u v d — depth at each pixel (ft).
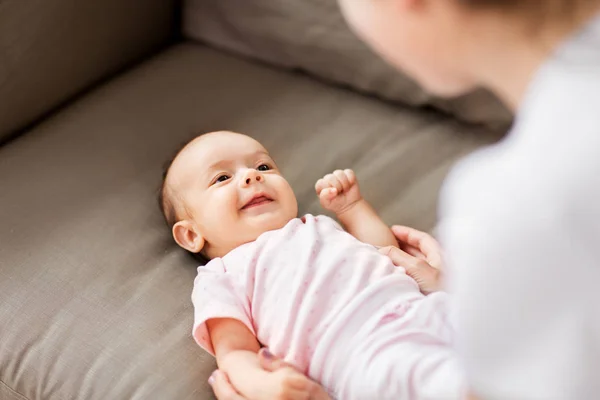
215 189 3.50
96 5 4.28
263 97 4.45
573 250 1.81
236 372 2.86
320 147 4.14
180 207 3.60
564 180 1.82
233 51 4.76
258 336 3.08
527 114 1.96
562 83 1.89
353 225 3.58
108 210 3.75
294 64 4.59
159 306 3.31
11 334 3.26
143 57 4.79
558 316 1.84
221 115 4.33
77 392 3.07
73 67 4.33
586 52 1.88
